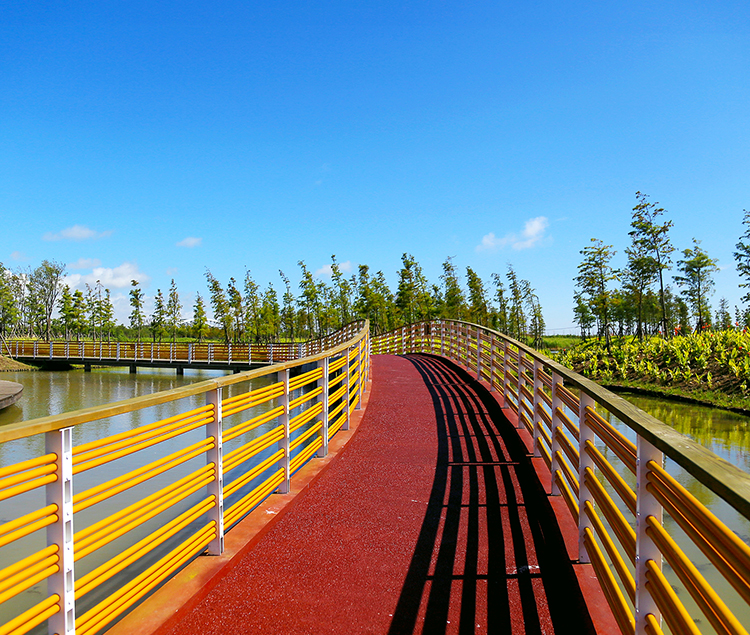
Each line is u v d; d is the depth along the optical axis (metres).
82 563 4.97
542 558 3.56
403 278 51.22
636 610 2.04
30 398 22.44
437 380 12.26
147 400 2.52
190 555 3.06
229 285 52.50
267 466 4.28
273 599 3.01
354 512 4.43
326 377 6.01
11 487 1.81
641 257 31.20
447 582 3.23
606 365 21.70
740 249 27.94
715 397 14.98
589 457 3.20
